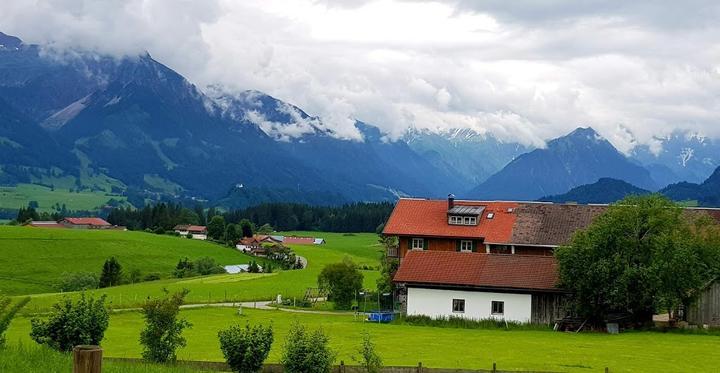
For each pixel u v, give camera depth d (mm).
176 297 42438
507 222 91375
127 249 193750
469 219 91688
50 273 162375
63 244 184000
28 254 172125
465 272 77500
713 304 73188
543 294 73938
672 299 68250
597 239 69875
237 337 39000
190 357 50188
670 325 72875
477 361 49938
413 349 56000
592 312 70875
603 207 91312
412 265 79750
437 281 76625
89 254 181250
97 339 39469
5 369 26188
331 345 57844
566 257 71250
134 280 160250
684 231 72125
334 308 96938
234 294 117375
